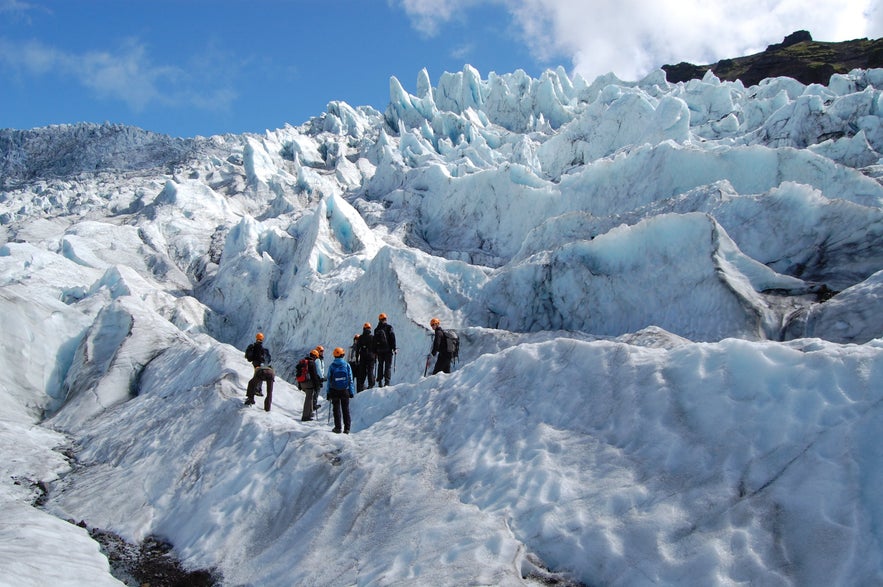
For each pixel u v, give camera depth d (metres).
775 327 12.96
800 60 89.69
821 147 27.38
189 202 44.00
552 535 6.51
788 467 6.09
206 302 31.81
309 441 10.01
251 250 32.22
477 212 32.75
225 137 96.75
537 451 7.79
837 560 5.25
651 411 7.41
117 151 102.56
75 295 28.70
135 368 17.53
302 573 7.66
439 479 8.21
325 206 29.80
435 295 18.94
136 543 9.60
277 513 9.12
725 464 6.44
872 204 17.73
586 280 17.02
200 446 11.32
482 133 57.44
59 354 19.00
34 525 9.44
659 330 11.91
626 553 6.05
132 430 13.39
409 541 7.12
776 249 15.74
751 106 40.59
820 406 6.34
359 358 13.66
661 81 62.97
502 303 18.27
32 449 13.26
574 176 28.06
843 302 12.38
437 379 11.02
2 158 104.19
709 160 22.28
